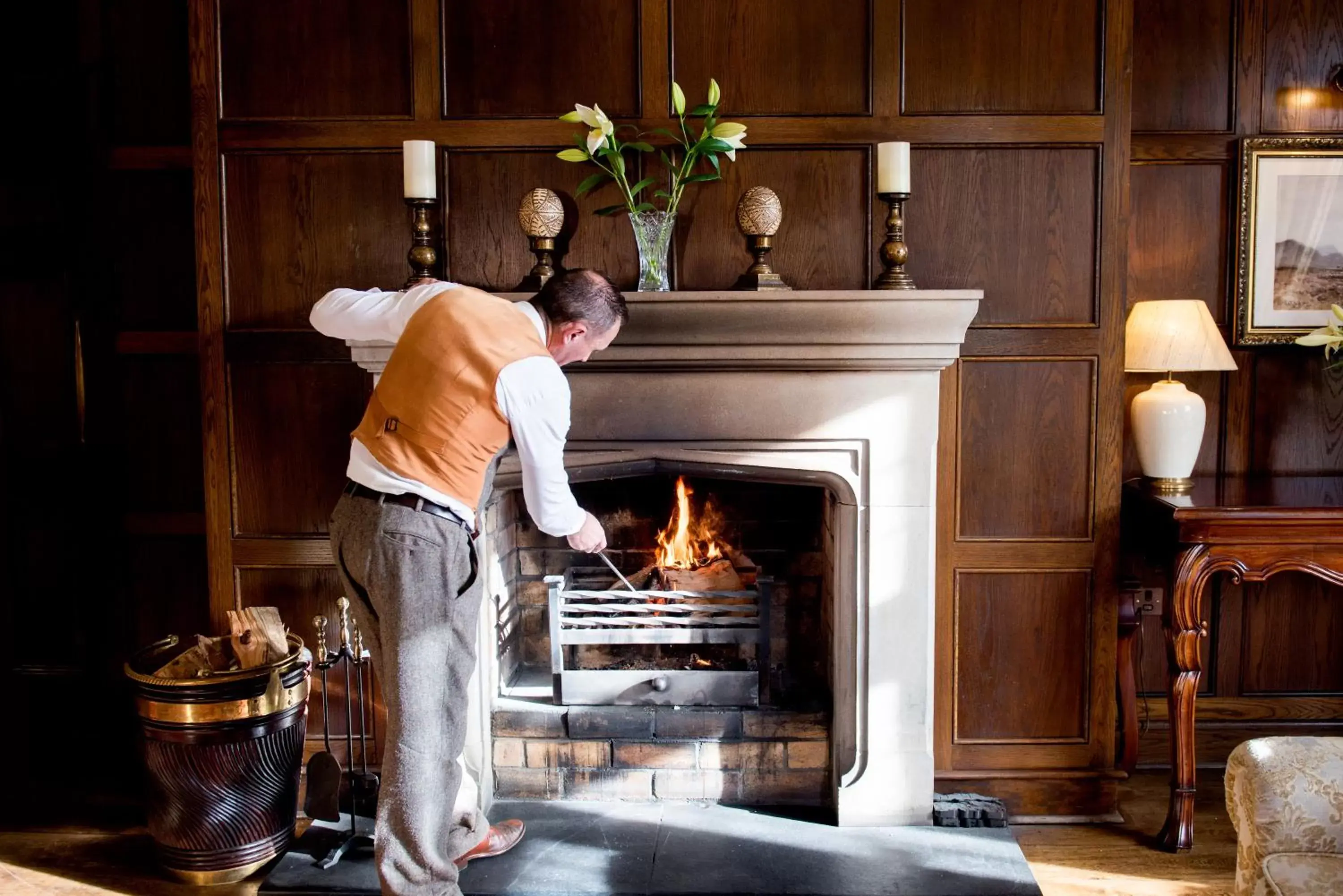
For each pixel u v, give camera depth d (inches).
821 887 92.1
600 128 97.7
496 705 110.2
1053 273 105.3
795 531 121.3
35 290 122.4
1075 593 107.9
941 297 96.2
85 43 118.4
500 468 105.6
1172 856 102.0
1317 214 118.6
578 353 86.1
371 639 84.1
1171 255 120.3
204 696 94.0
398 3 104.9
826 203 105.6
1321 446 122.1
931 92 104.3
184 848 97.3
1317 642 123.9
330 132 105.6
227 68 105.7
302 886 93.4
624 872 94.8
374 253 106.8
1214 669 124.4
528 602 124.0
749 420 103.0
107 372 121.9
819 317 97.8
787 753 108.5
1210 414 121.9
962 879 93.7
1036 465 106.8
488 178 106.0
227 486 109.4
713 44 104.6
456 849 94.2
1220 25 117.6
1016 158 104.3
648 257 102.1
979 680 109.1
